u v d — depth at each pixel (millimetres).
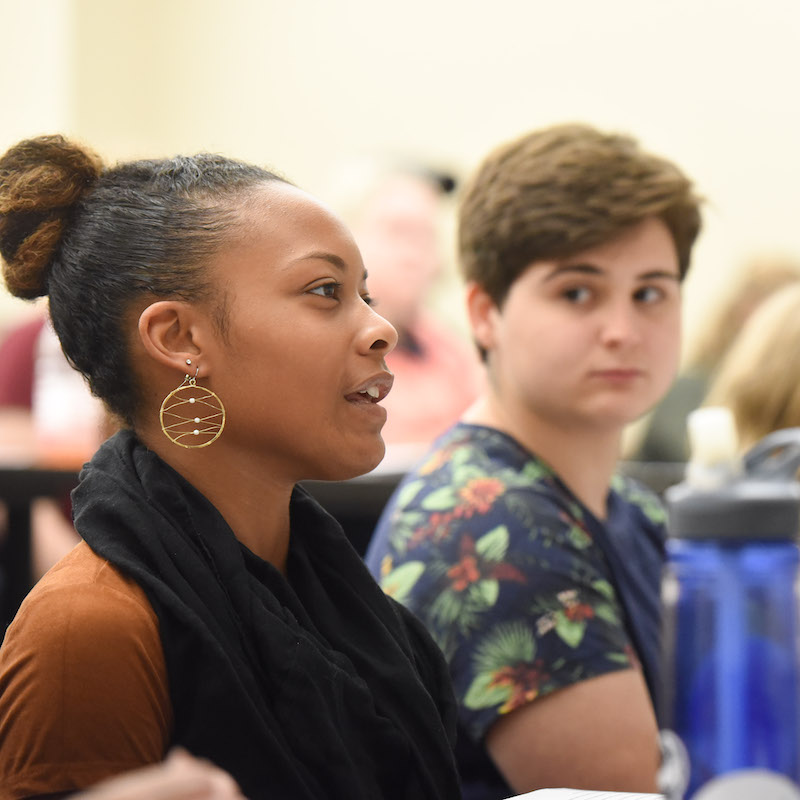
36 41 15047
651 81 14938
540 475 4453
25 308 9805
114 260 2984
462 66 15555
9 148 3135
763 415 6418
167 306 2914
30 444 8414
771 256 11328
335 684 2824
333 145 15844
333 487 5777
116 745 2600
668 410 9664
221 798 2217
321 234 2980
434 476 4453
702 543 2328
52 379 6301
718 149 14648
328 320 2947
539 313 4426
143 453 2943
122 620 2643
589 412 4430
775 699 2297
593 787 3861
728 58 14625
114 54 15516
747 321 10633
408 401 11328
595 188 4352
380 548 4434
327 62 15828
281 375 2902
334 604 3141
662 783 2406
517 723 3918
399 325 11570
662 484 6715
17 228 3113
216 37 15930
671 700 2357
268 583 2941
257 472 3000
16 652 2650
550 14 15266
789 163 14414
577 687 3918
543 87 15344
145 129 15773
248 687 2707
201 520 2871
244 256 2930
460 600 4070
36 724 2580
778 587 2314
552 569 4066
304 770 2721
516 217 4410
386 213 11727
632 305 4434
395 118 15750
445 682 3338
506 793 3977
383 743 2883
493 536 4137
